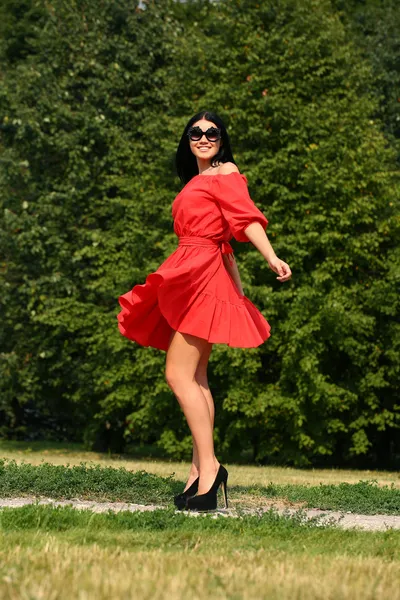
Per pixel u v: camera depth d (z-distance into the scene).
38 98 20.64
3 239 19.94
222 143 6.44
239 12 20.28
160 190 19.38
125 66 21.47
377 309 19.02
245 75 19.66
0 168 20.69
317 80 19.58
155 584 3.25
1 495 6.89
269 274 18.75
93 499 6.89
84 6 22.02
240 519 5.31
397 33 23.66
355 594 3.22
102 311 20.09
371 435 22.19
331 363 20.31
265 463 21.28
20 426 27.83
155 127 19.80
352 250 18.67
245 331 6.02
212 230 6.07
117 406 19.81
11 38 27.50
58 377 21.69
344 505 7.36
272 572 3.66
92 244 19.92
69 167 20.25
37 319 19.45
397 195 19.20
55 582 3.25
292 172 18.72
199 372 6.22
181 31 22.73
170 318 5.86
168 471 12.34
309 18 19.89
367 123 19.55
